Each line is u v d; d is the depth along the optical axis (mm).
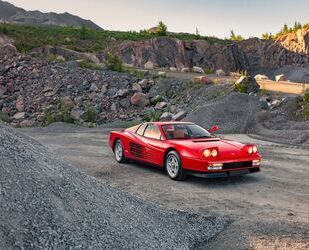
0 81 31219
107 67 34250
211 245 5344
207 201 7367
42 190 4734
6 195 4336
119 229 4922
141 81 29672
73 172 5730
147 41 67625
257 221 6199
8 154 5000
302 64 91750
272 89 29375
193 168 8516
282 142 15305
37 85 30625
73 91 29188
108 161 11516
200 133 9789
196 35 86562
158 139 9711
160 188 8359
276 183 8734
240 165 8625
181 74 40375
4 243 3789
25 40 52781
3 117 26547
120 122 23391
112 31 75688
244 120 19484
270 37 106375
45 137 17250
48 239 4137
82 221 4676
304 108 20000
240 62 82750
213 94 25469
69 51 48281
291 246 5191
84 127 21969
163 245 5051
